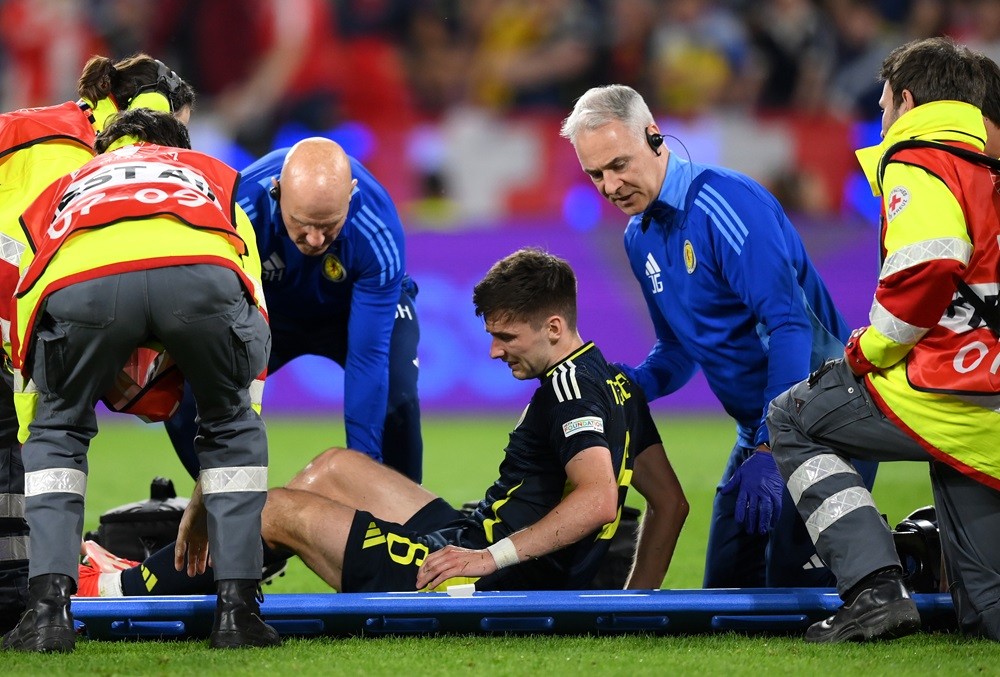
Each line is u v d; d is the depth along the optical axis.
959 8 51.53
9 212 12.26
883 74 11.94
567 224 44.66
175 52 52.94
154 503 14.98
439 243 44.72
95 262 10.63
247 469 11.23
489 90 53.78
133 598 11.70
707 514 24.11
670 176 14.52
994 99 11.48
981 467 11.17
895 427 11.38
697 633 11.80
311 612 11.38
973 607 11.57
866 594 11.11
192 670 9.83
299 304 17.64
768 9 51.75
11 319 11.38
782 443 11.93
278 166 16.28
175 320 10.70
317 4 52.72
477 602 11.42
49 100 52.59
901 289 10.77
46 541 10.74
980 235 10.85
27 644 10.55
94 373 10.88
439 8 53.31
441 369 44.41
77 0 52.28
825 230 43.47
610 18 53.06
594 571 12.72
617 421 12.57
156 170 11.31
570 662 10.27
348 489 13.37
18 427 12.37
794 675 9.73
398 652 10.70
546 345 12.58
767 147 44.09
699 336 15.04
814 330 14.51
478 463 32.41
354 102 53.00
